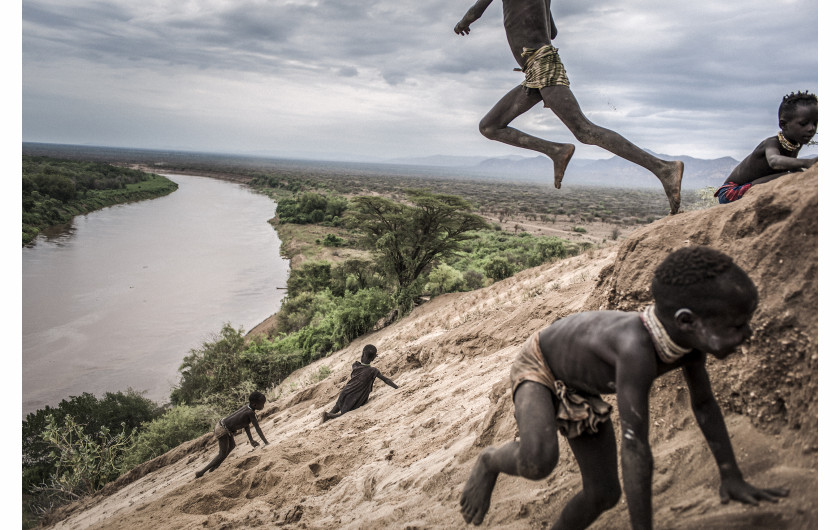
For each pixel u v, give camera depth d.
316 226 86.31
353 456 6.30
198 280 48.97
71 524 9.19
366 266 34.03
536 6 3.70
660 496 2.64
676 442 2.91
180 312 39.09
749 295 1.88
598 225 102.00
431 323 17.94
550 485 3.26
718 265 1.92
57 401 24.36
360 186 193.75
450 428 5.57
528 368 2.51
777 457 2.41
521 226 94.56
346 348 22.78
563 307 8.78
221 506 6.14
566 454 3.38
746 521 2.11
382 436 6.73
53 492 12.57
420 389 8.66
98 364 29.00
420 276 30.61
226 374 22.36
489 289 18.72
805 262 2.55
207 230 79.94
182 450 11.52
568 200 180.00
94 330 34.25
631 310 3.59
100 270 50.62
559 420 2.39
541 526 2.91
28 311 37.03
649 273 3.49
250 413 8.38
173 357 30.55
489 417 4.44
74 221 78.81
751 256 2.84
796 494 2.11
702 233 3.27
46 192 86.31
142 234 72.06
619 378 2.10
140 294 43.22
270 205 125.25
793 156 3.27
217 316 38.66
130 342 32.50
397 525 3.84
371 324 24.33
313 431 8.21
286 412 12.34
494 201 155.50
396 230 29.92
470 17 4.22
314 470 6.25
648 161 3.51
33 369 27.81
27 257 53.53
